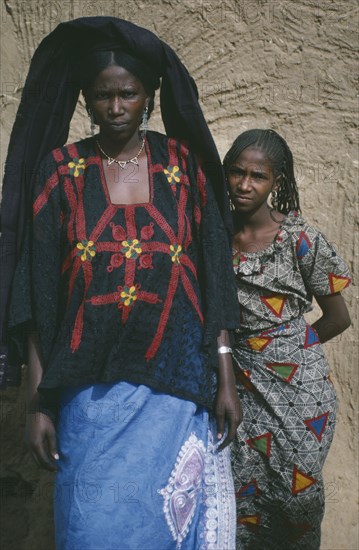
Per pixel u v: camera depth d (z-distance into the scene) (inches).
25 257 107.7
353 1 145.3
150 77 106.4
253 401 119.9
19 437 149.6
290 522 122.5
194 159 110.0
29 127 109.4
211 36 148.3
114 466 101.4
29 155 109.8
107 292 103.2
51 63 108.2
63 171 107.0
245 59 148.9
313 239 116.0
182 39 148.5
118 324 103.5
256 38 148.1
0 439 149.7
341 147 148.4
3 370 110.9
